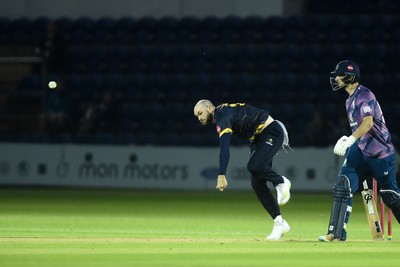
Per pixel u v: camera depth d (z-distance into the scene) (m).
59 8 116.62
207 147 95.31
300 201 79.69
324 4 115.31
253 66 109.81
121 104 106.31
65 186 97.12
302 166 93.94
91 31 113.62
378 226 41.38
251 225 53.72
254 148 40.50
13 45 113.56
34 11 116.75
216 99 106.56
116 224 52.81
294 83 106.50
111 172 96.44
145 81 107.94
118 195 85.38
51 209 66.12
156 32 113.19
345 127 97.50
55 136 102.06
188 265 28.98
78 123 105.44
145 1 115.81
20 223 52.22
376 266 29.59
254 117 39.62
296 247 36.50
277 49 109.88
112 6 116.31
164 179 95.50
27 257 31.11
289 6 115.50
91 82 108.12
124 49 111.44
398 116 101.25
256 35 112.06
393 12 114.12
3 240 38.38
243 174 94.38
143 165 95.88
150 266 28.61
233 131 40.06
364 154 39.75
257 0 114.38
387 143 39.78
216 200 79.62
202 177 94.94
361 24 111.81
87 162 96.88
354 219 61.12
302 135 98.12
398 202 40.50
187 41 112.81
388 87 105.69
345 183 39.75
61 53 107.56
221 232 47.16
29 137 102.50
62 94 104.19
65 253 32.69
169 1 115.62
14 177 98.38
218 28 112.56
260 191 40.31
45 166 97.81
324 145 96.56
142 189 95.19
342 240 40.09
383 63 108.56
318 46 109.50
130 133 104.69
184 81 107.44
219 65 109.88
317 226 53.75
